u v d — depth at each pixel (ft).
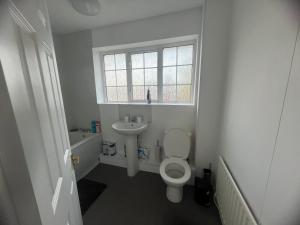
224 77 5.24
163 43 6.97
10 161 1.05
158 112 7.29
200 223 4.84
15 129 1.04
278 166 2.22
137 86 8.01
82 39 7.65
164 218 5.04
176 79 7.29
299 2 1.90
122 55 7.92
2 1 0.98
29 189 1.15
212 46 5.18
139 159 8.04
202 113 5.85
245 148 3.37
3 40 0.97
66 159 2.82
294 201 1.93
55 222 1.69
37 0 1.93
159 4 5.33
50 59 2.48
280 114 2.22
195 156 6.44
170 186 5.49
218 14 4.90
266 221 2.49
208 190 5.36
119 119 8.11
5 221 1.08
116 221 4.96
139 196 6.02
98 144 8.42
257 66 2.96
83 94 8.48
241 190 3.50
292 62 2.00
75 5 4.65
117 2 5.12
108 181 6.98
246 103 3.40
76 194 3.43
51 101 2.19
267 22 2.63
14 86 1.06
